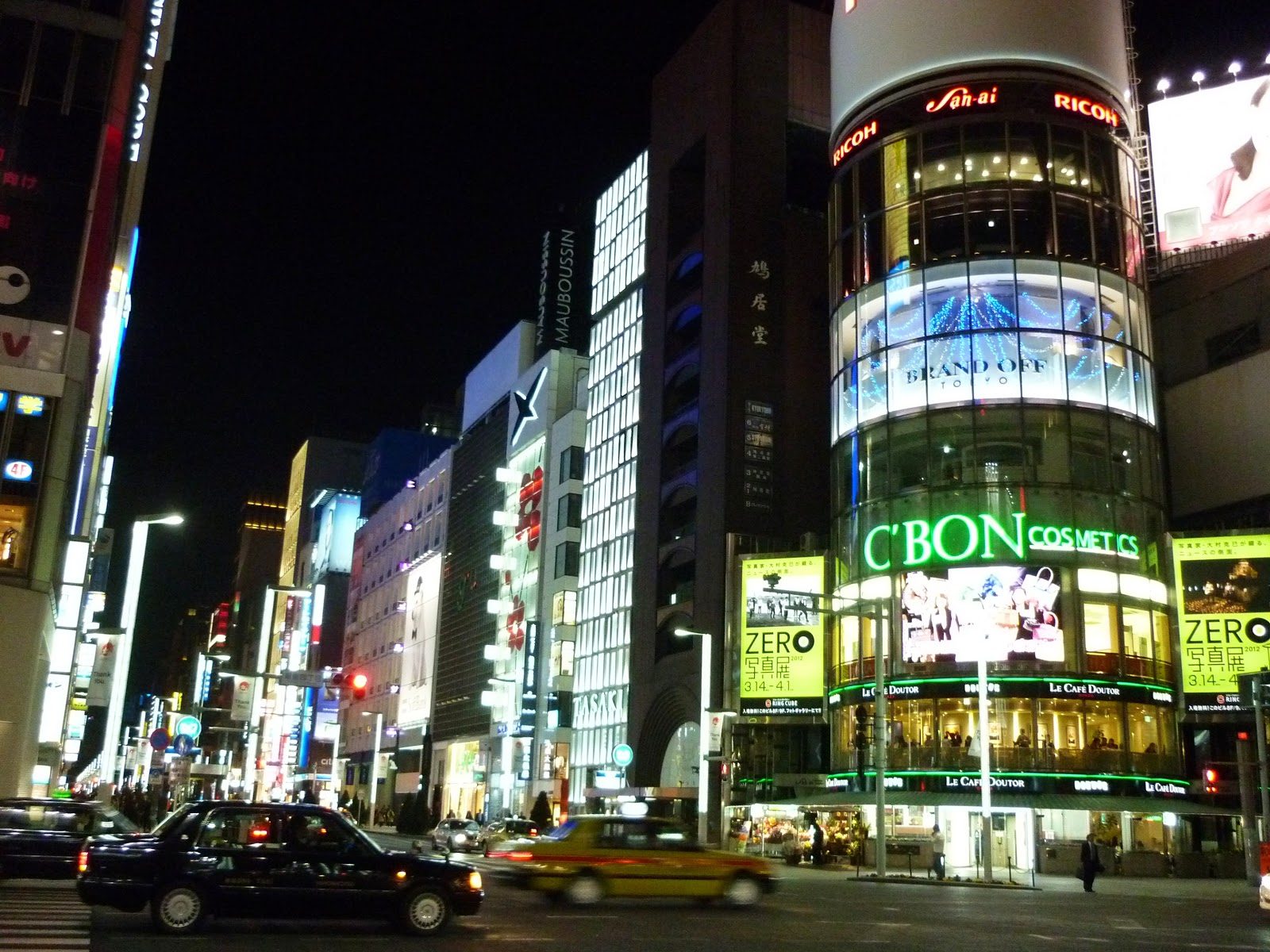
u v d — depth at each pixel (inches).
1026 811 1939.0
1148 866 1856.5
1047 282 2194.9
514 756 3686.0
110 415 3021.7
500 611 3966.5
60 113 1774.1
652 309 3326.8
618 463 3459.6
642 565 3147.1
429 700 4534.9
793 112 3161.9
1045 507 2070.6
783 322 2977.4
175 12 2600.9
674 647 2999.5
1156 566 2128.4
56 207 1736.0
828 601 2331.4
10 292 1679.4
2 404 1638.8
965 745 2014.0
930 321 2231.8
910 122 2401.6
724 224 3019.2
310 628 6166.3
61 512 1644.9
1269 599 2042.3
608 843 1007.6
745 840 2263.8
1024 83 2317.9
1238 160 2664.9
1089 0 2388.0
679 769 2896.2
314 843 727.1
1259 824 1973.4
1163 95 2785.4
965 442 2140.7
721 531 2775.6
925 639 2074.3
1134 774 1973.4
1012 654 2005.4
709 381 2960.1
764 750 2539.4
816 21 3275.1
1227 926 941.2
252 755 3885.3
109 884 695.1
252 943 657.6
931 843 1878.7
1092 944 753.0
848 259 2434.8
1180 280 2623.0
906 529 2151.8
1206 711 2042.3
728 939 729.6
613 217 3818.9
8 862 914.1
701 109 3248.0
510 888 1142.3
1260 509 2337.6
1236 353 2458.2
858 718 1638.8
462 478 4601.4
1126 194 2321.6
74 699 2479.1
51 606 1669.5
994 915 998.4
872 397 2287.2
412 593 4940.9
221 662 6063.0
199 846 714.2
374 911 719.7
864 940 742.5
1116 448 2139.5
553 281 4160.9
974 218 2253.9
